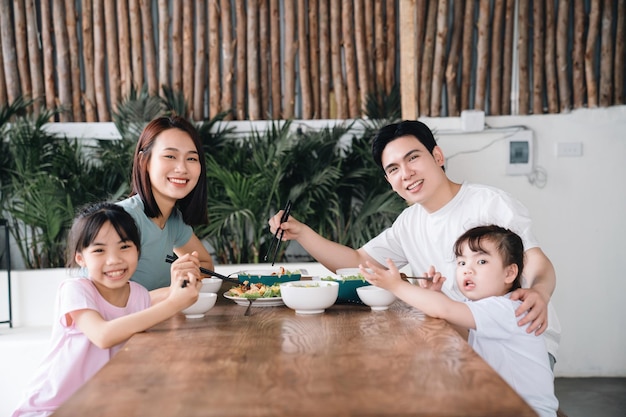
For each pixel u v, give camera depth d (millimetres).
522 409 934
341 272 2260
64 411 956
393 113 4426
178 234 2434
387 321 1652
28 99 4453
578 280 4445
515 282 1835
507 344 1653
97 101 4492
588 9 4488
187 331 1551
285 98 4539
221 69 4535
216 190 4117
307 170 4133
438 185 2191
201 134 4242
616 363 4453
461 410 934
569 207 4457
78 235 1763
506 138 4426
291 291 1766
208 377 1124
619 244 4445
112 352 1781
